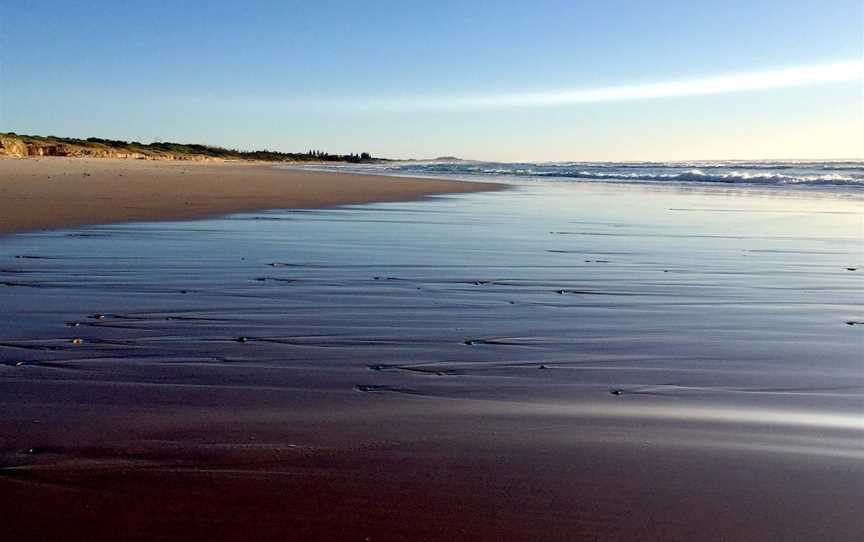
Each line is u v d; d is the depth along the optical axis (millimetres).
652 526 2459
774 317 5648
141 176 27375
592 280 7121
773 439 3203
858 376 4164
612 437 3219
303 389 3871
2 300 5891
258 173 37062
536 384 4004
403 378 4086
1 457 2957
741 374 4203
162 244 8969
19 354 4453
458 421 3414
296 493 2668
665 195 20766
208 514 2510
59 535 2359
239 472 2840
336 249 8859
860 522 2488
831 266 8055
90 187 18922
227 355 4492
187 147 107750
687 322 5469
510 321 5445
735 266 8016
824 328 5312
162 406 3578
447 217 13297
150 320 5312
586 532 2416
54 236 9461
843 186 25516
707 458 2992
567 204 17016
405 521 2473
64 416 3424
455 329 5195
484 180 31781
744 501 2629
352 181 27828
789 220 13188
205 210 13531
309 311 5672
